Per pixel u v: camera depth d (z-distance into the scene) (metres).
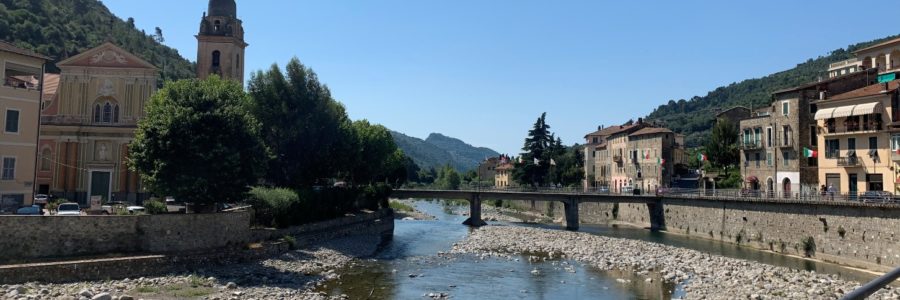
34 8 153.38
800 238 59.72
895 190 60.59
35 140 56.94
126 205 64.12
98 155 70.94
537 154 140.00
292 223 60.88
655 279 45.03
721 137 105.19
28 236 38.31
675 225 87.31
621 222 105.00
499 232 80.62
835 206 54.88
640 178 125.50
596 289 41.12
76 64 71.44
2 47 54.31
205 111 48.25
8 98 54.53
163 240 43.56
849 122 67.31
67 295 31.09
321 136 72.56
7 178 54.38
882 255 49.09
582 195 94.00
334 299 35.78
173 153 46.69
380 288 40.53
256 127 53.25
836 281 41.38
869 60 87.12
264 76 70.50
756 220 67.44
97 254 40.59
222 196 48.50
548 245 66.75
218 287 36.84
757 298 35.59
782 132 80.31
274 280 41.12
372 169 100.81
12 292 30.97
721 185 96.75
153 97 52.94
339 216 74.50
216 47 89.75
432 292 39.38
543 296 38.81
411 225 97.75
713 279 43.66
